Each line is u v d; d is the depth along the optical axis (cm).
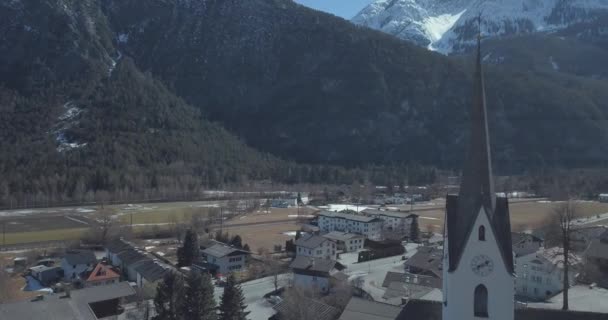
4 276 10056
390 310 6319
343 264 12562
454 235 3897
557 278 9612
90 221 17838
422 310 4519
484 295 3819
